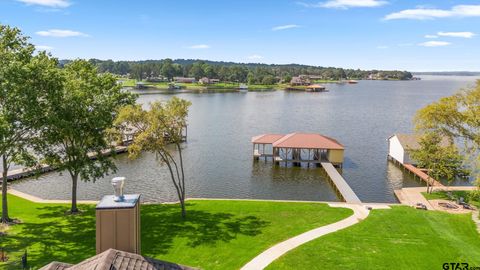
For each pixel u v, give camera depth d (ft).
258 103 522.88
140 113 100.32
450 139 140.97
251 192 160.66
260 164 205.26
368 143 263.49
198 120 362.12
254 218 110.73
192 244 91.61
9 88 86.58
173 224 106.01
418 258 82.58
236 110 441.68
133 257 43.55
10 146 96.07
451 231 99.04
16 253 84.12
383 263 80.48
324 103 535.19
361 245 89.81
